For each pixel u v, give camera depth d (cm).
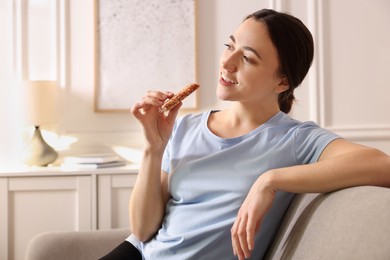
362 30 388
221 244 181
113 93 380
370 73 390
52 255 231
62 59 378
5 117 377
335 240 144
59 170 346
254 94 186
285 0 386
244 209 165
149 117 190
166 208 197
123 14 379
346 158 164
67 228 347
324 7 386
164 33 380
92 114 381
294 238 168
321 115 387
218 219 182
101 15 378
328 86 389
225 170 186
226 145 191
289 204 190
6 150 377
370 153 164
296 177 164
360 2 387
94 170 344
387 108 390
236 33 188
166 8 380
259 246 186
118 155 383
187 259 183
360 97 389
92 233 239
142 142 383
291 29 186
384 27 388
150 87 382
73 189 345
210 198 186
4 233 344
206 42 383
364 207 144
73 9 379
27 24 377
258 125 194
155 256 190
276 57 185
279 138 187
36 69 378
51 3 377
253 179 182
